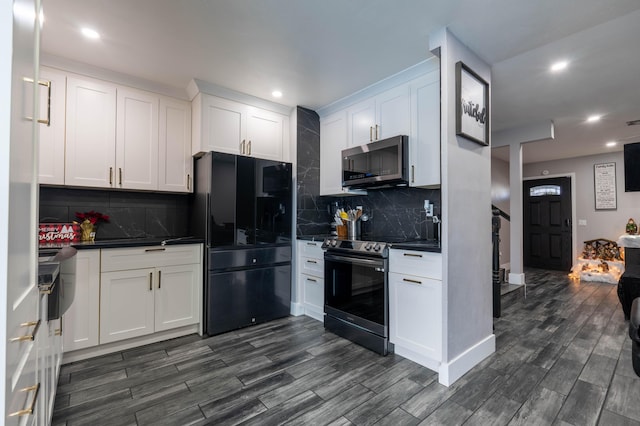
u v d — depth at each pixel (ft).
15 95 2.12
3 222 1.95
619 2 5.73
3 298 1.94
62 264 4.89
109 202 9.21
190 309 8.86
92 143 8.25
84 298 7.26
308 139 11.31
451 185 6.59
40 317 3.61
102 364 7.14
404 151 8.36
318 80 9.04
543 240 21.76
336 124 10.87
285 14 6.09
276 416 5.33
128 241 8.28
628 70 8.75
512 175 15.31
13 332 2.17
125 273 7.82
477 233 7.47
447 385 6.29
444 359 6.40
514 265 15.69
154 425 5.09
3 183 1.96
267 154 10.69
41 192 8.25
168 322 8.48
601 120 13.26
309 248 10.38
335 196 11.96
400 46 7.22
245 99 10.11
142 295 8.07
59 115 7.79
